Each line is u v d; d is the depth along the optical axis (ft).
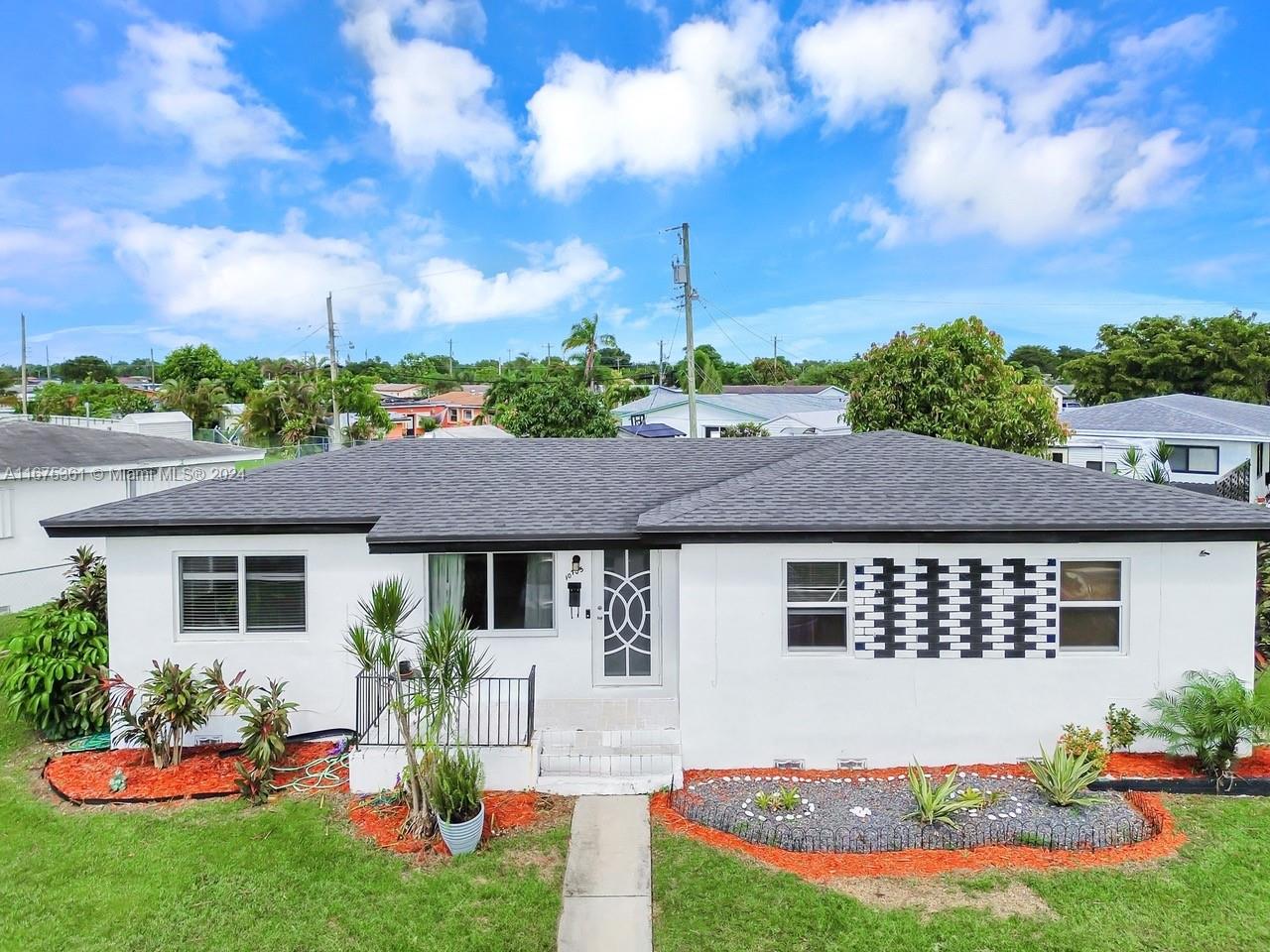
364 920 22.89
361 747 31.09
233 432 192.95
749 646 32.50
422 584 36.52
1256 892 23.67
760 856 26.07
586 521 35.99
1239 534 31.35
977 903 23.29
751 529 31.37
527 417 118.11
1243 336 147.23
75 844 27.37
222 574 36.40
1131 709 32.83
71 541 67.56
